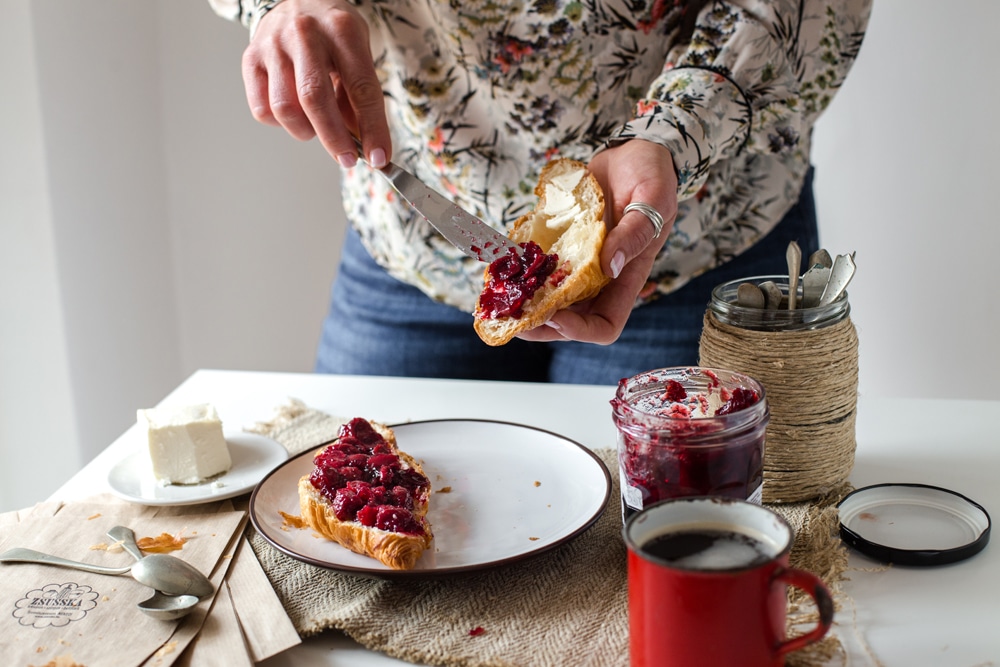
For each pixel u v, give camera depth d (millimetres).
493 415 1373
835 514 990
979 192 1928
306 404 1444
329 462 1040
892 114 1971
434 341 1657
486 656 833
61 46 2061
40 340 2146
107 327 2307
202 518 1070
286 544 994
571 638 854
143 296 2436
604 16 1351
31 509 1112
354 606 896
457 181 1517
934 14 1862
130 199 2344
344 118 1232
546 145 1458
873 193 2045
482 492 1088
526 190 1504
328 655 865
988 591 898
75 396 2221
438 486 1108
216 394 1501
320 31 1140
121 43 2248
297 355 2695
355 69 1139
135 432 1378
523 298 1085
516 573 953
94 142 2199
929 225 2006
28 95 2008
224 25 2369
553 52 1372
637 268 1146
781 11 1241
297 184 2535
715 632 713
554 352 1661
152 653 834
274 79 1136
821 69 1332
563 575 949
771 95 1283
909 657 818
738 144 1310
